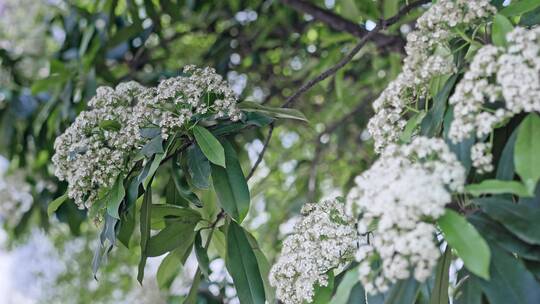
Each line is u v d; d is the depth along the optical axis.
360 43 1.34
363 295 1.06
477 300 0.97
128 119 1.20
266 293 1.25
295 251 1.10
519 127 0.96
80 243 2.36
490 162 0.99
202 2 1.93
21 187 1.89
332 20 1.67
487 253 0.89
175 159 1.21
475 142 1.02
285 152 2.26
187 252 1.26
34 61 1.96
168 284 1.36
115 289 2.44
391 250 0.91
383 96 1.08
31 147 1.88
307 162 2.21
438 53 1.12
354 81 2.05
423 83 1.07
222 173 1.17
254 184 2.03
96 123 1.20
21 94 1.83
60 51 1.79
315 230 1.08
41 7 2.16
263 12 1.98
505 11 1.07
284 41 1.99
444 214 0.91
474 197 1.00
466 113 0.96
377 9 1.65
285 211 2.13
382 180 0.92
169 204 1.30
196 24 2.02
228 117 1.22
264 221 2.22
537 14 1.13
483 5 1.06
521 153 0.94
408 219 0.90
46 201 1.79
